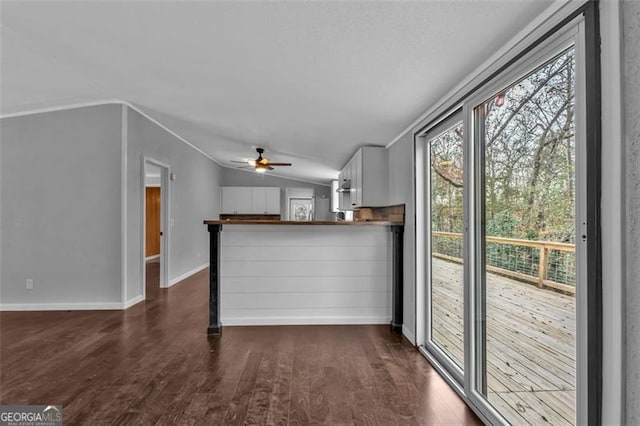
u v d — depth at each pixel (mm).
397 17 1766
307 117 3975
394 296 3805
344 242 4035
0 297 4543
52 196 4559
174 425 2016
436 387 2494
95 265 4570
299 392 2404
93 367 2789
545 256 1620
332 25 1954
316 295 4012
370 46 2104
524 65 1724
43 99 4281
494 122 2055
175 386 2477
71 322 4008
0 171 4543
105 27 2453
